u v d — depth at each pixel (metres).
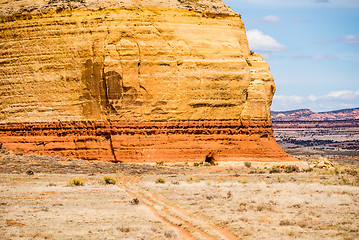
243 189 37.28
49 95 66.56
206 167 60.56
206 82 66.19
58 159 58.47
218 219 25.36
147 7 66.25
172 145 64.06
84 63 65.06
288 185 39.56
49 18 67.44
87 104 65.12
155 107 64.38
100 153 63.75
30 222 24.69
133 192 37.19
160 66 64.69
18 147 66.06
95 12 66.00
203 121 65.88
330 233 21.78
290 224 23.86
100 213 27.31
